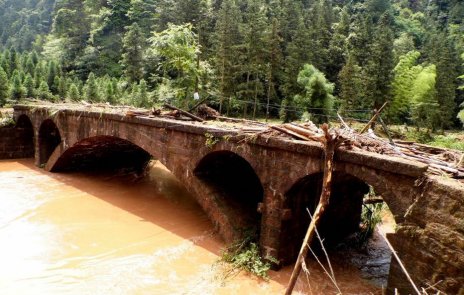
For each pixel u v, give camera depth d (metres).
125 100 32.75
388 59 33.06
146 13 49.91
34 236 13.56
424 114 34.84
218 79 34.56
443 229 7.40
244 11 47.72
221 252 12.25
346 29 46.28
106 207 17.00
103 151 22.27
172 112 16.09
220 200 13.30
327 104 30.78
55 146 24.30
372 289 10.73
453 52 41.44
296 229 11.52
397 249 8.30
